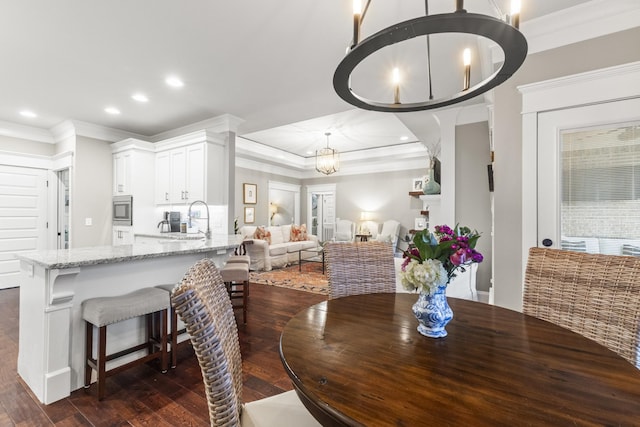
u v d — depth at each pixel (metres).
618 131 2.02
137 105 3.79
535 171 2.25
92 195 4.62
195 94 3.47
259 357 2.46
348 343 1.08
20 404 1.84
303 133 6.07
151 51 2.58
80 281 2.03
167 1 1.98
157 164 4.78
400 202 7.90
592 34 2.06
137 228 4.56
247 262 3.74
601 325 1.27
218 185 4.23
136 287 2.31
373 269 1.99
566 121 2.14
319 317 1.35
